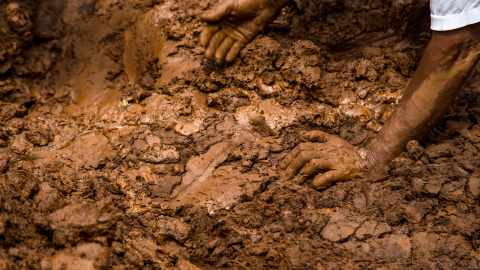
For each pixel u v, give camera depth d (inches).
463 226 94.6
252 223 96.1
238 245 95.3
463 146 99.4
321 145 100.0
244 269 93.7
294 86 105.4
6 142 102.3
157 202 98.3
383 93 104.1
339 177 98.3
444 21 93.4
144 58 111.5
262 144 101.9
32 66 114.5
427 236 94.3
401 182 97.5
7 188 93.8
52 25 116.3
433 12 94.0
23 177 95.6
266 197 97.5
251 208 97.2
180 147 102.2
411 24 109.7
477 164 97.5
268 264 93.5
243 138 102.5
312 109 104.2
